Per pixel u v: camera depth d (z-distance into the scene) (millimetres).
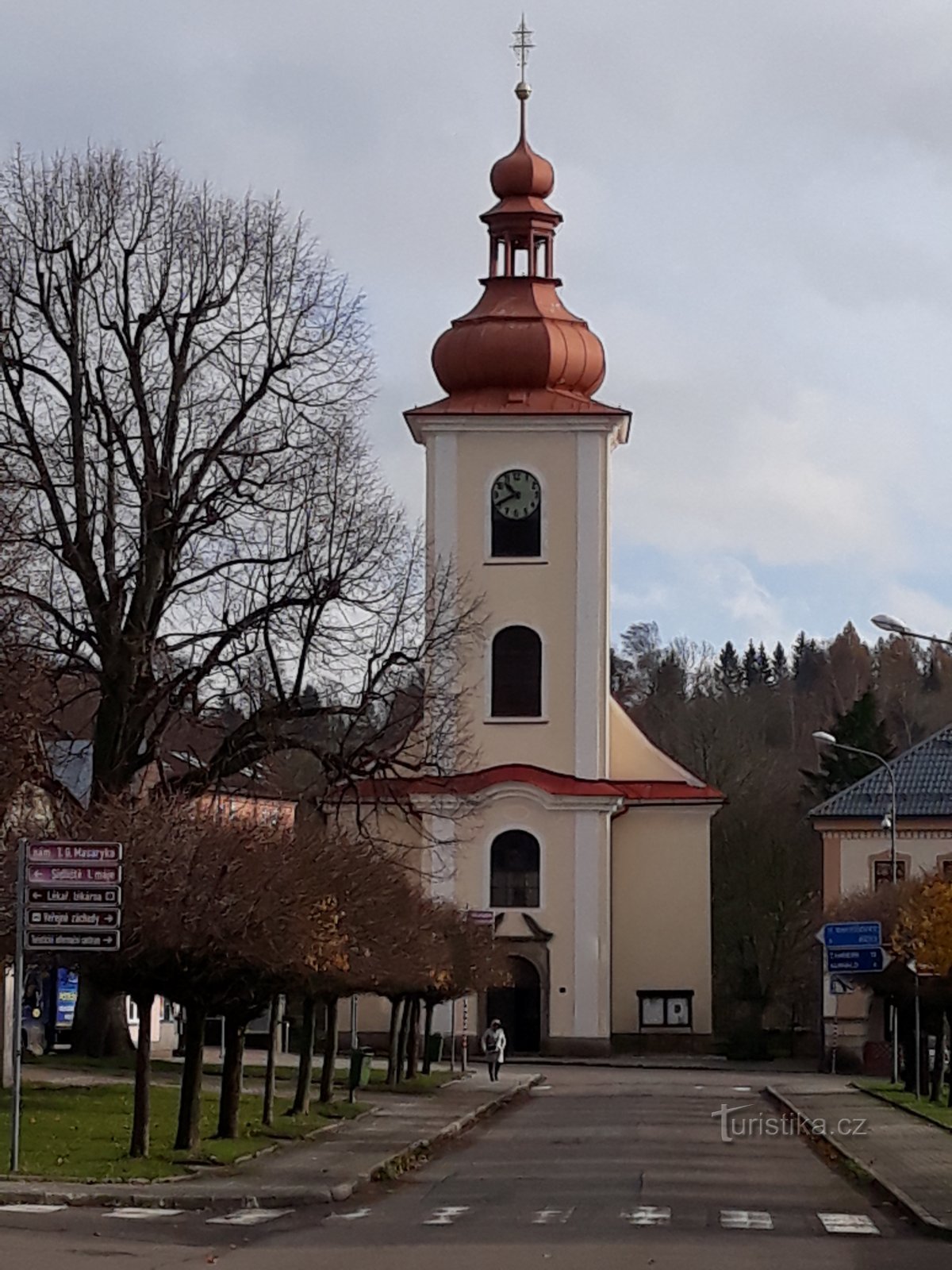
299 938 27969
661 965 70438
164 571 44156
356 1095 44781
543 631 68438
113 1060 45906
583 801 67875
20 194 44844
